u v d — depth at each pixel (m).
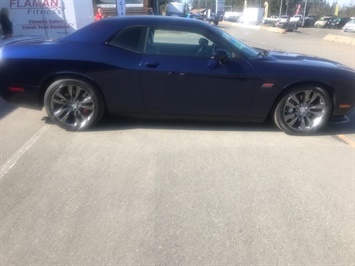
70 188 3.17
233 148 4.10
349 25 38.84
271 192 3.18
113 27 4.34
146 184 3.26
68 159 3.73
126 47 4.30
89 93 4.33
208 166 3.64
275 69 4.27
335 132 4.75
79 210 2.85
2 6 11.62
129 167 3.58
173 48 4.31
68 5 11.91
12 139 4.23
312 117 4.52
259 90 4.29
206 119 4.53
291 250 2.44
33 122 4.84
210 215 2.81
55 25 12.07
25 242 2.47
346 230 2.67
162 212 2.84
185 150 4.01
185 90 4.28
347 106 4.48
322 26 53.41
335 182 3.39
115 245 2.45
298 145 4.25
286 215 2.84
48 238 2.51
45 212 2.81
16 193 3.07
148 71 4.20
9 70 4.29
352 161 3.85
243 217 2.80
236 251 2.42
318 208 2.95
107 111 4.50
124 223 2.69
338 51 16.56
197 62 4.24
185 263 2.30
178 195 3.09
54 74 4.24
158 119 4.64
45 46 4.35
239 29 38.50
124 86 4.28
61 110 4.42
